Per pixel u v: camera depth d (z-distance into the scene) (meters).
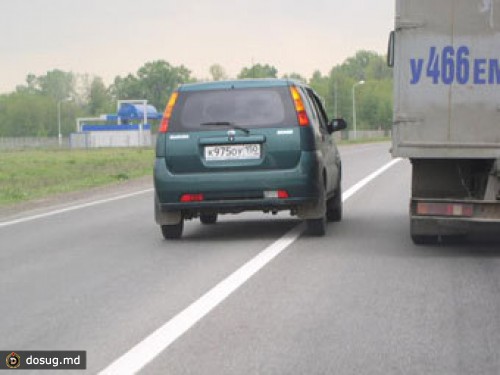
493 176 12.05
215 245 13.58
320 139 14.55
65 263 12.34
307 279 10.40
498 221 11.91
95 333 8.02
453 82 12.04
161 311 8.86
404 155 12.14
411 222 12.77
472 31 11.99
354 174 31.58
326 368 6.77
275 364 6.90
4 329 8.31
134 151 90.31
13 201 25.88
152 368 6.86
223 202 13.70
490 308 8.76
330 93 141.75
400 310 8.70
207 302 9.21
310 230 14.21
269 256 12.20
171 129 13.88
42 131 191.38
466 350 7.23
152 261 12.18
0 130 193.62
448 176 12.80
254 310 8.78
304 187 13.60
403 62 12.13
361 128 148.75
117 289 10.14
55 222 18.50
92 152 90.75
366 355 7.12
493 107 11.98
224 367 6.84
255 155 13.66
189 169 13.76
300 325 8.12
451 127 12.05
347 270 10.98
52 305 9.36
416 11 12.09
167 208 13.88
